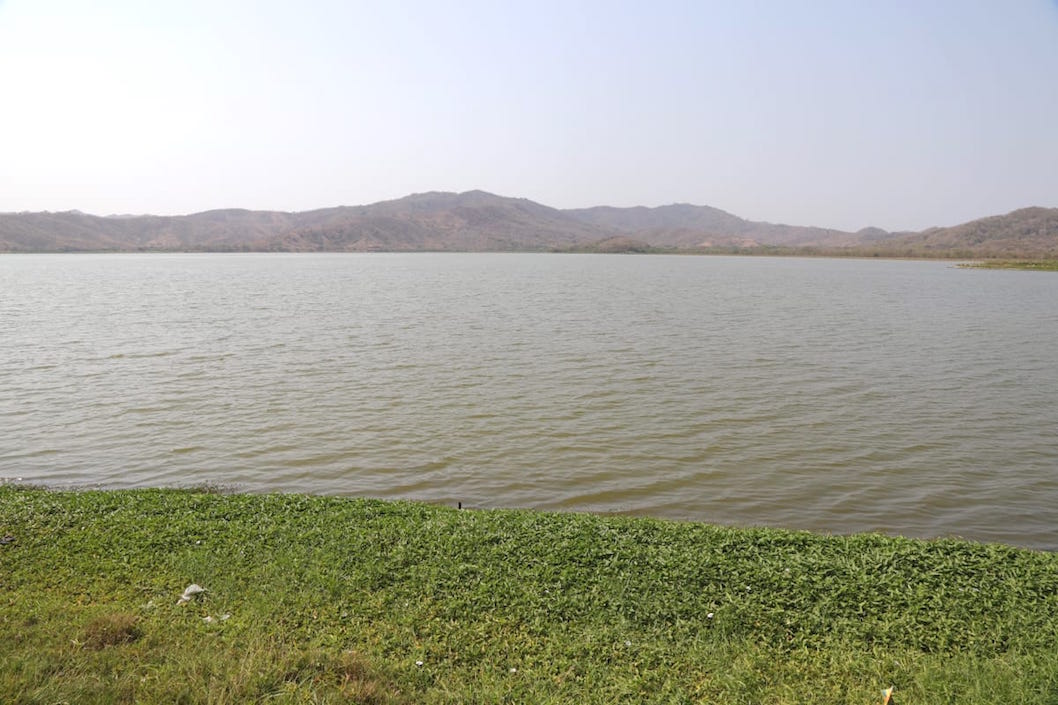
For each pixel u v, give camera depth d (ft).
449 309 171.63
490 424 65.10
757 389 79.82
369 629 26.61
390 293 228.63
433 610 27.86
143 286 263.29
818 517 45.21
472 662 24.84
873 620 26.81
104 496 40.16
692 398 75.31
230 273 384.88
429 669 24.29
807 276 373.61
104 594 29.01
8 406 71.15
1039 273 407.44
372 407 71.00
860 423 65.87
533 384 81.82
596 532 34.40
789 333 127.85
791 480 51.49
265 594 28.91
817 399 75.15
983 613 26.86
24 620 26.40
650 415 68.33
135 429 63.36
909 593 28.14
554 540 33.47
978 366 95.09
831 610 27.48
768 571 30.01
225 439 60.49
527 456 56.44
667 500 47.88
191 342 113.09
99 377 85.40
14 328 130.72
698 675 24.04
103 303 185.98
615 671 24.25
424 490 49.57
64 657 23.80
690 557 31.45
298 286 265.95
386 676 23.77
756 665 24.50
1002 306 190.60
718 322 145.28
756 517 45.21
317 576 30.22
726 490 49.60
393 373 88.02
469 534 34.19
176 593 29.17
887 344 114.83
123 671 23.38
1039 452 57.67
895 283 305.73
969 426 65.10
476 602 28.40
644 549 32.32
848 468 53.93
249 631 26.25
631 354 102.68
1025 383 83.97
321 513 37.40
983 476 52.34
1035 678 22.74
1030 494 48.96
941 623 26.40
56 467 53.62
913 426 64.95
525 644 25.73
